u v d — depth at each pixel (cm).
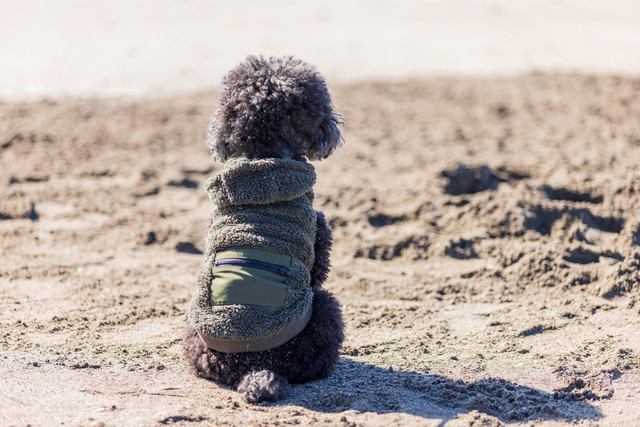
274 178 855
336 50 2800
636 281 1144
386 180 1611
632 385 886
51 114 2055
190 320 876
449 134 1916
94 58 2648
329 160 1755
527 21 3394
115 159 1781
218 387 868
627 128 1883
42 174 1677
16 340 1001
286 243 853
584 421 801
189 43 2859
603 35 3091
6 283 1207
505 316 1092
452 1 3841
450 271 1260
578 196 1455
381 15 3466
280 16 3388
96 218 1491
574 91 2266
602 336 1018
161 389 859
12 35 3008
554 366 936
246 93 870
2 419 778
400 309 1123
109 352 970
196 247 1380
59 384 866
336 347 879
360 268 1283
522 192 1448
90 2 3700
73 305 1130
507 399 845
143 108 2136
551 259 1221
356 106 2173
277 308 834
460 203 1452
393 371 923
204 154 1825
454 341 1017
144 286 1209
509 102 2189
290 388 863
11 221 1467
